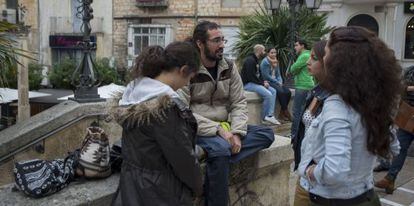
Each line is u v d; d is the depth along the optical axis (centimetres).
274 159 362
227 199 287
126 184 214
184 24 2405
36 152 461
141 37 2516
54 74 2334
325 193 209
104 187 252
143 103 205
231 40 2258
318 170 198
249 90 772
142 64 227
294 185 467
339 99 197
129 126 210
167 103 204
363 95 187
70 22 2683
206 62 306
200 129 288
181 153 207
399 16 1906
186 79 233
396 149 215
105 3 2567
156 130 203
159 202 209
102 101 506
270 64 841
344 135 191
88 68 510
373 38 193
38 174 239
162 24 2441
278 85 842
